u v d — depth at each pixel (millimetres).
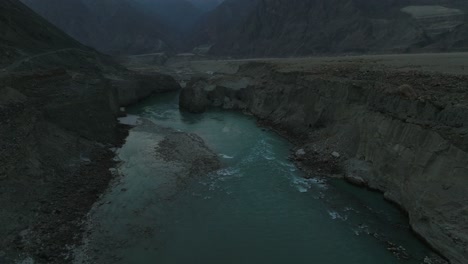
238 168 35156
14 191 24703
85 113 41250
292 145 41844
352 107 37812
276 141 43500
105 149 38750
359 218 26266
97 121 42219
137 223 25422
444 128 24750
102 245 22859
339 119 39219
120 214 26469
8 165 25484
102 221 25469
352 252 22656
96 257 21703
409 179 26656
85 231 24125
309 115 44688
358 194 29641
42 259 20828
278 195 29750
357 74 41500
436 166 24531
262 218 26422
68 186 29016
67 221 24734
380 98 32969
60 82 45094
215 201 28734
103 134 41750
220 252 22672
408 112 28844
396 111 30219
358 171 31906
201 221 25969
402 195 26875
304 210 27469
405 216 26062
